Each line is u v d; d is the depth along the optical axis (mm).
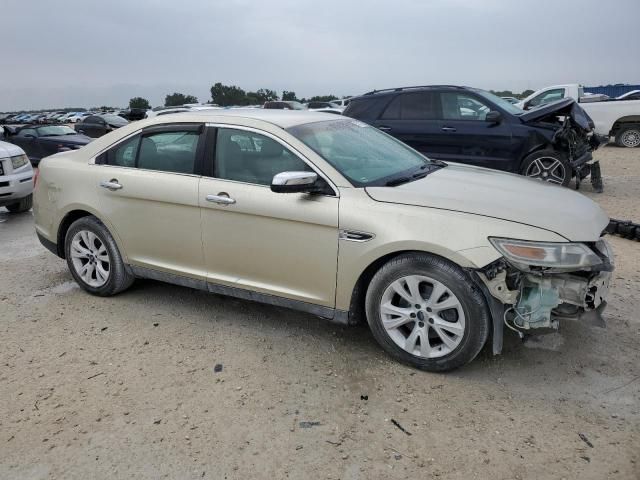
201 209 3992
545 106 8469
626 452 2688
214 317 4359
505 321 3221
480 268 3082
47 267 5777
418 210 3303
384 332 3520
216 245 4000
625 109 15328
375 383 3350
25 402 3248
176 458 2732
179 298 4762
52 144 14578
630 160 13109
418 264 3281
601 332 3893
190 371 3545
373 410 3080
